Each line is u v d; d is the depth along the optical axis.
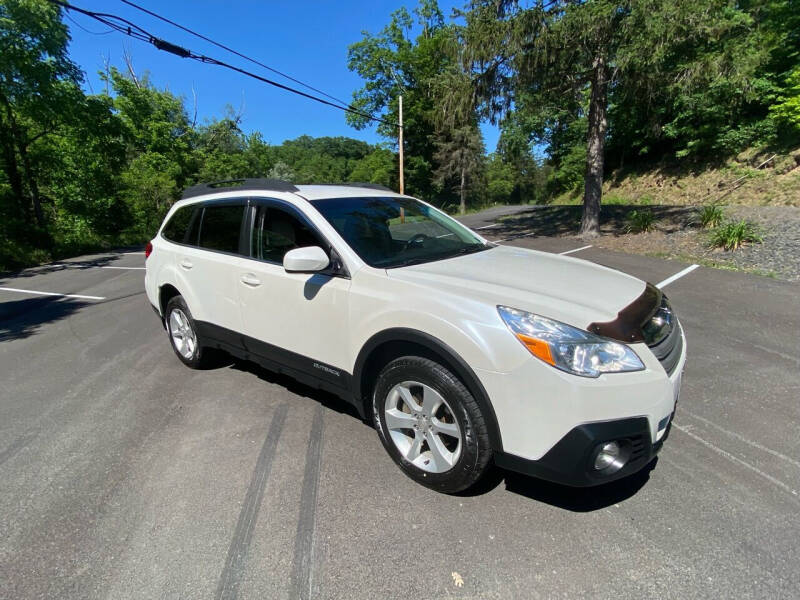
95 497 2.53
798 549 2.04
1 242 13.72
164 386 4.00
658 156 22.73
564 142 30.48
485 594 1.87
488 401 2.17
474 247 3.43
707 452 2.79
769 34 16.00
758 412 3.24
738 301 5.84
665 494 2.44
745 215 11.84
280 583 1.94
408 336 2.40
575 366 2.02
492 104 12.33
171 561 2.07
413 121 35.59
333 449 2.94
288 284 3.06
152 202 24.88
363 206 3.32
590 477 2.04
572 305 2.26
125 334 5.73
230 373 4.25
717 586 1.87
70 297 8.39
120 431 3.25
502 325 2.15
